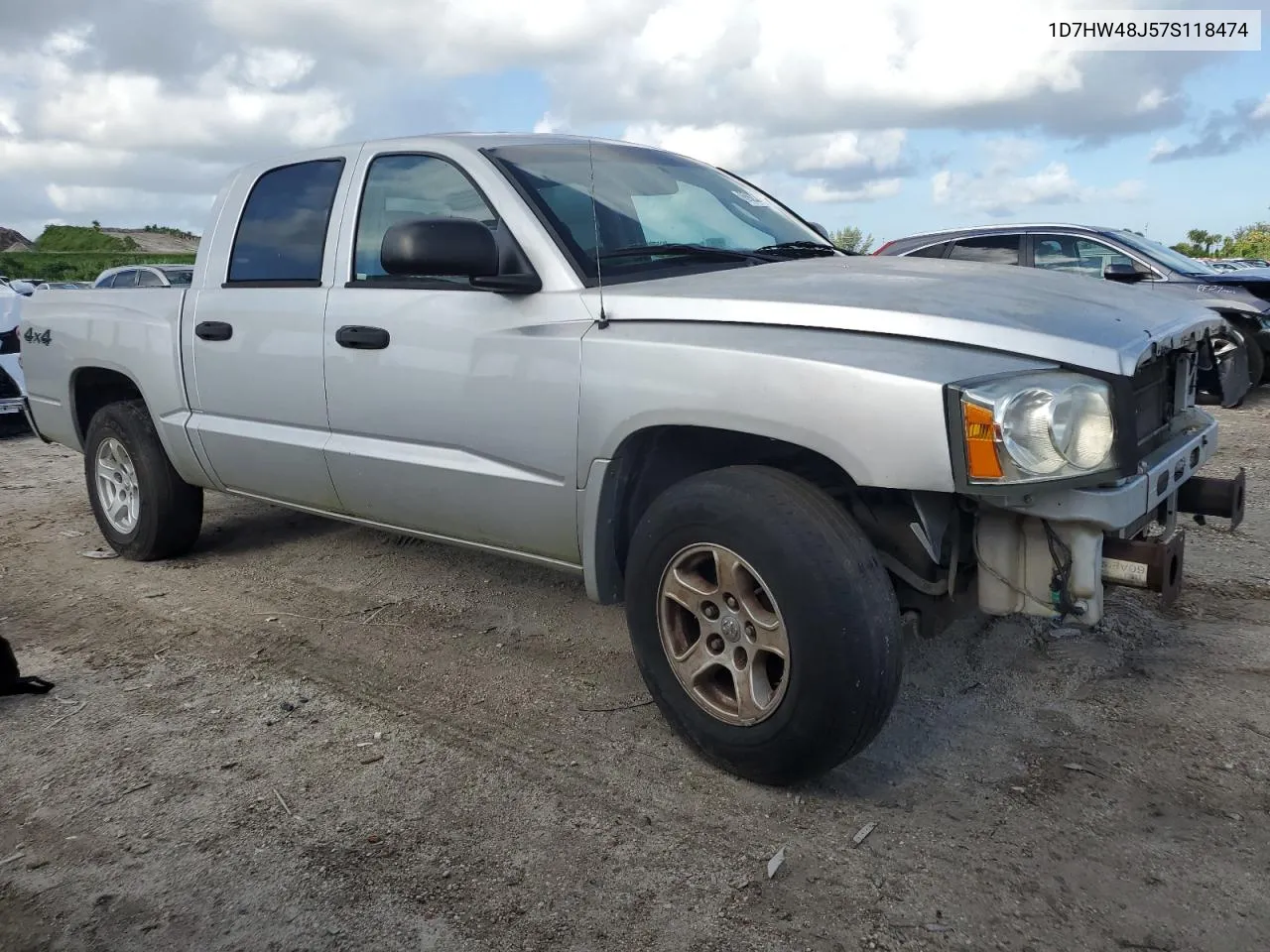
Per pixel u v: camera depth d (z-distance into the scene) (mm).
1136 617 4035
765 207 4363
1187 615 4059
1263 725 3148
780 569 2633
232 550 5363
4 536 5844
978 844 2588
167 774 3041
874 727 2643
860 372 2568
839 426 2596
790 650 2650
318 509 4355
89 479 5344
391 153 3939
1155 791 2805
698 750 3045
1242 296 9547
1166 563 2588
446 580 4750
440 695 3543
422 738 3230
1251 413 9055
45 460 8430
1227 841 2568
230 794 2916
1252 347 9570
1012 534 2709
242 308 4320
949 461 2473
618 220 3600
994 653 3742
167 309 4727
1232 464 6953
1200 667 3570
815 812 2754
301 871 2549
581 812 2783
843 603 2576
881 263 3619
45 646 4086
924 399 2482
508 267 3422
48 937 2332
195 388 4578
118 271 15625
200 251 4680
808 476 3023
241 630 4211
